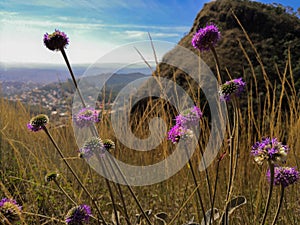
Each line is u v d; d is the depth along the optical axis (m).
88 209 1.74
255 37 13.27
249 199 2.52
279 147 1.44
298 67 8.02
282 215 2.37
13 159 3.64
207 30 1.63
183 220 2.47
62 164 3.54
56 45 1.67
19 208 1.86
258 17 14.18
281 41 12.33
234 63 9.37
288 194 2.55
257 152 1.48
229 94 1.55
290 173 1.47
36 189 2.89
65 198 2.85
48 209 2.71
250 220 2.28
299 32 14.02
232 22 14.14
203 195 2.51
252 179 2.86
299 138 2.48
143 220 2.36
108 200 2.92
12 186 3.03
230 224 2.04
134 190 3.05
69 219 1.69
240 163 2.77
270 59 9.20
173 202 2.77
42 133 3.94
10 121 4.36
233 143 1.68
